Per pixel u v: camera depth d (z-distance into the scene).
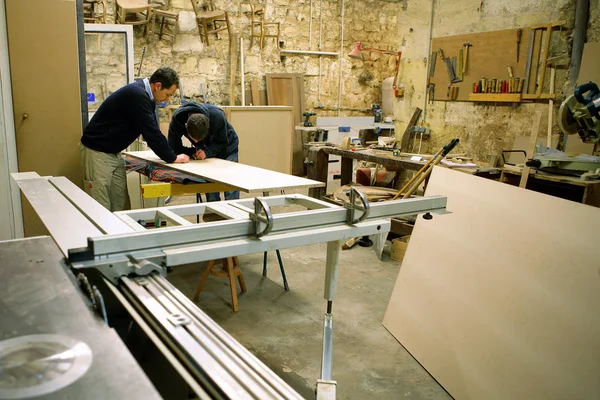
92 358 0.81
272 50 7.28
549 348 1.85
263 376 0.79
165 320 0.92
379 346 2.61
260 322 2.81
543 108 4.41
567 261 1.92
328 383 1.29
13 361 0.79
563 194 3.85
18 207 3.24
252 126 5.85
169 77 3.04
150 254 1.14
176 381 1.22
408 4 5.73
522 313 2.01
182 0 6.50
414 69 5.75
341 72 7.93
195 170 2.90
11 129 3.18
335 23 7.73
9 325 0.91
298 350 2.53
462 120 5.21
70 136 3.37
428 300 2.56
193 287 3.25
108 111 3.07
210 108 3.49
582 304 1.79
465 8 5.05
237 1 6.88
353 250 4.16
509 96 4.62
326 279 1.84
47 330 0.90
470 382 2.12
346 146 5.02
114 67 6.13
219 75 6.97
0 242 1.39
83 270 1.21
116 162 3.23
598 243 1.82
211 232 1.23
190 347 0.85
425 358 2.42
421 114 5.71
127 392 0.73
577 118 2.81
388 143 5.32
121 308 1.33
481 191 2.50
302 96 7.51
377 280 3.50
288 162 6.23
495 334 2.10
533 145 3.35
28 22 3.11
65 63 3.26
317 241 1.36
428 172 3.79
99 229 1.39
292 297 3.16
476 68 4.97
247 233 1.30
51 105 3.28
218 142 3.62
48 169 3.37
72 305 1.00
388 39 8.27
